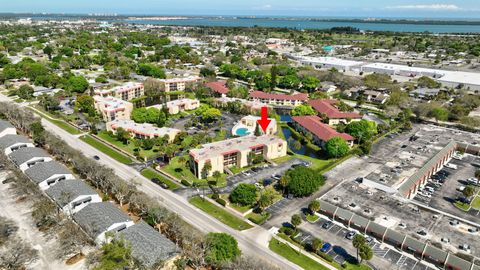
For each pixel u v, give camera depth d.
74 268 78.44
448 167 138.88
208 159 122.81
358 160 141.38
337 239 92.81
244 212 103.75
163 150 139.62
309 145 159.38
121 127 155.00
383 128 172.75
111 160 136.00
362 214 100.00
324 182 121.00
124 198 104.25
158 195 111.56
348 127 163.75
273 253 86.62
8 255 79.50
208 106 186.88
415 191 117.44
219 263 76.75
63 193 97.06
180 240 86.62
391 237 90.31
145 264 73.62
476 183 124.12
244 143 139.75
